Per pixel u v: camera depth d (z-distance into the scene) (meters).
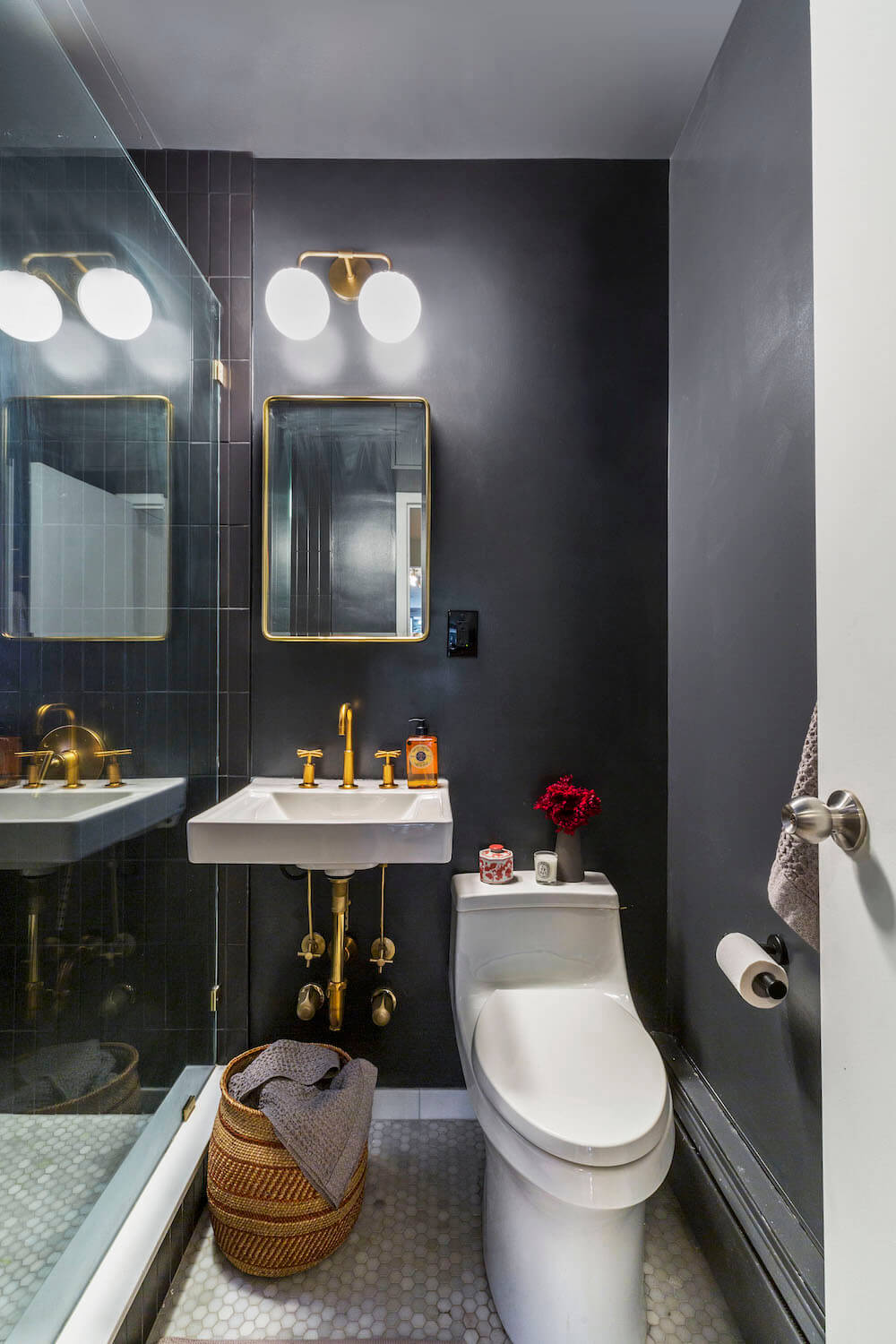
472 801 1.67
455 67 1.42
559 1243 1.00
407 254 1.67
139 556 1.21
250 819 1.26
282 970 1.65
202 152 1.66
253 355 1.67
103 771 1.07
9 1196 0.80
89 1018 1.01
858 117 0.58
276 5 1.27
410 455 1.66
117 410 1.12
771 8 1.15
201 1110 1.46
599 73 1.44
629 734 1.69
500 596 1.68
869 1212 0.55
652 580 1.69
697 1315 1.12
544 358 1.69
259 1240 1.17
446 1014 1.65
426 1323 1.11
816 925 0.83
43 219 0.88
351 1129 1.22
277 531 1.65
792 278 1.08
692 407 1.53
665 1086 1.08
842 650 0.61
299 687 1.66
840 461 0.61
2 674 0.80
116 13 1.28
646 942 1.68
